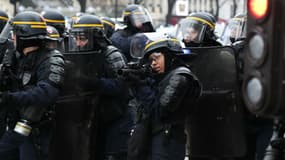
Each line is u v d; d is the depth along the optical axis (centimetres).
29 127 1236
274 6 689
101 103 1359
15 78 1252
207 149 1359
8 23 1427
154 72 1193
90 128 1362
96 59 1351
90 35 1356
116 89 1340
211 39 1463
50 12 1602
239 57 1339
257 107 709
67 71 1352
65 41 1489
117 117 1366
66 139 1350
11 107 1236
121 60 1348
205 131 1356
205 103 1352
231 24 1456
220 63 1341
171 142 1184
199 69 1350
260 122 1320
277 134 891
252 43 718
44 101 1216
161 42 1189
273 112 698
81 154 1366
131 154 1202
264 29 701
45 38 1248
